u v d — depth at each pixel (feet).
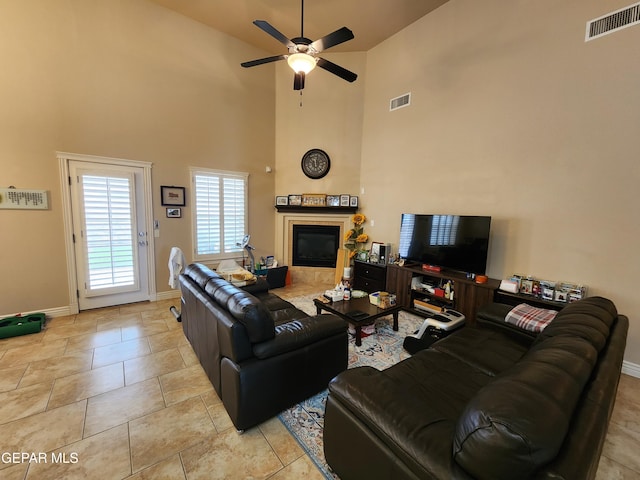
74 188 11.64
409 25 13.93
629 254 8.25
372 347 9.71
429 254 12.67
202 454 5.47
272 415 6.19
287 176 17.72
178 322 11.43
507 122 10.63
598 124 8.61
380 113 15.72
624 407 6.95
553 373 3.11
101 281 12.56
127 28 12.35
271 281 16.46
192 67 14.24
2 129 10.25
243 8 13.02
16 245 10.78
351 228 17.21
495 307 8.19
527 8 9.90
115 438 5.80
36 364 8.34
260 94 16.78
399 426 3.54
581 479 2.32
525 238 10.34
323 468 5.22
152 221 13.64
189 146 14.46
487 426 2.59
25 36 10.38
